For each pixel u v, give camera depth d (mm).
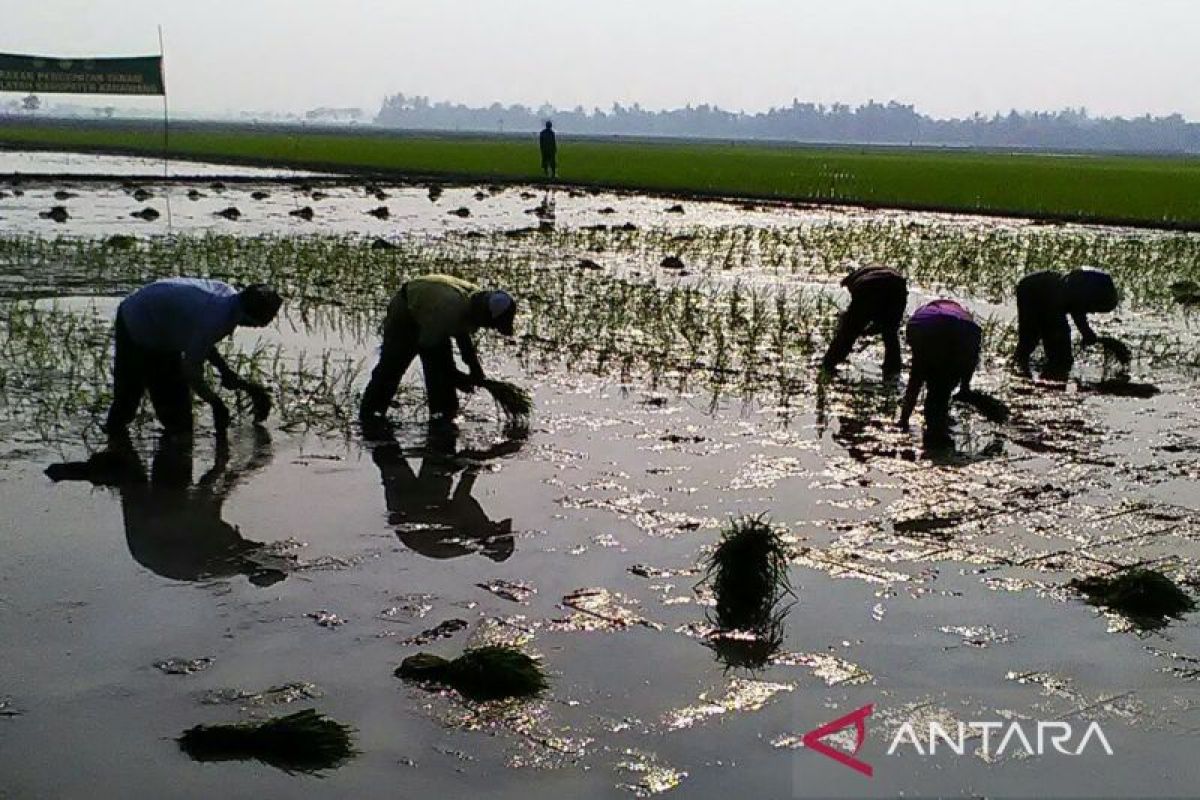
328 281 16406
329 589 6500
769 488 8328
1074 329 14805
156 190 31484
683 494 8164
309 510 7715
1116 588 6594
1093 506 8125
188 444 9055
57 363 11250
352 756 4879
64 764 4797
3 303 14133
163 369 9094
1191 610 6492
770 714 5277
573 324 13914
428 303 9469
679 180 42844
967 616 6328
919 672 5699
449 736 5039
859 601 6477
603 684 5500
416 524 7500
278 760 4844
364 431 9508
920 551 7227
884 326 11914
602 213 29469
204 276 16562
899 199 35719
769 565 6453
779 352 12875
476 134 172625
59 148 53188
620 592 6520
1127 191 42125
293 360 11828
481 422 9836
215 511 7664
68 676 5500
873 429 9953
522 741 5016
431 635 5961
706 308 15289
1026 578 6867
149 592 6422
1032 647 5992
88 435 9188
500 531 7402
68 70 36594
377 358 12016
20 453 8727
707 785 4715
